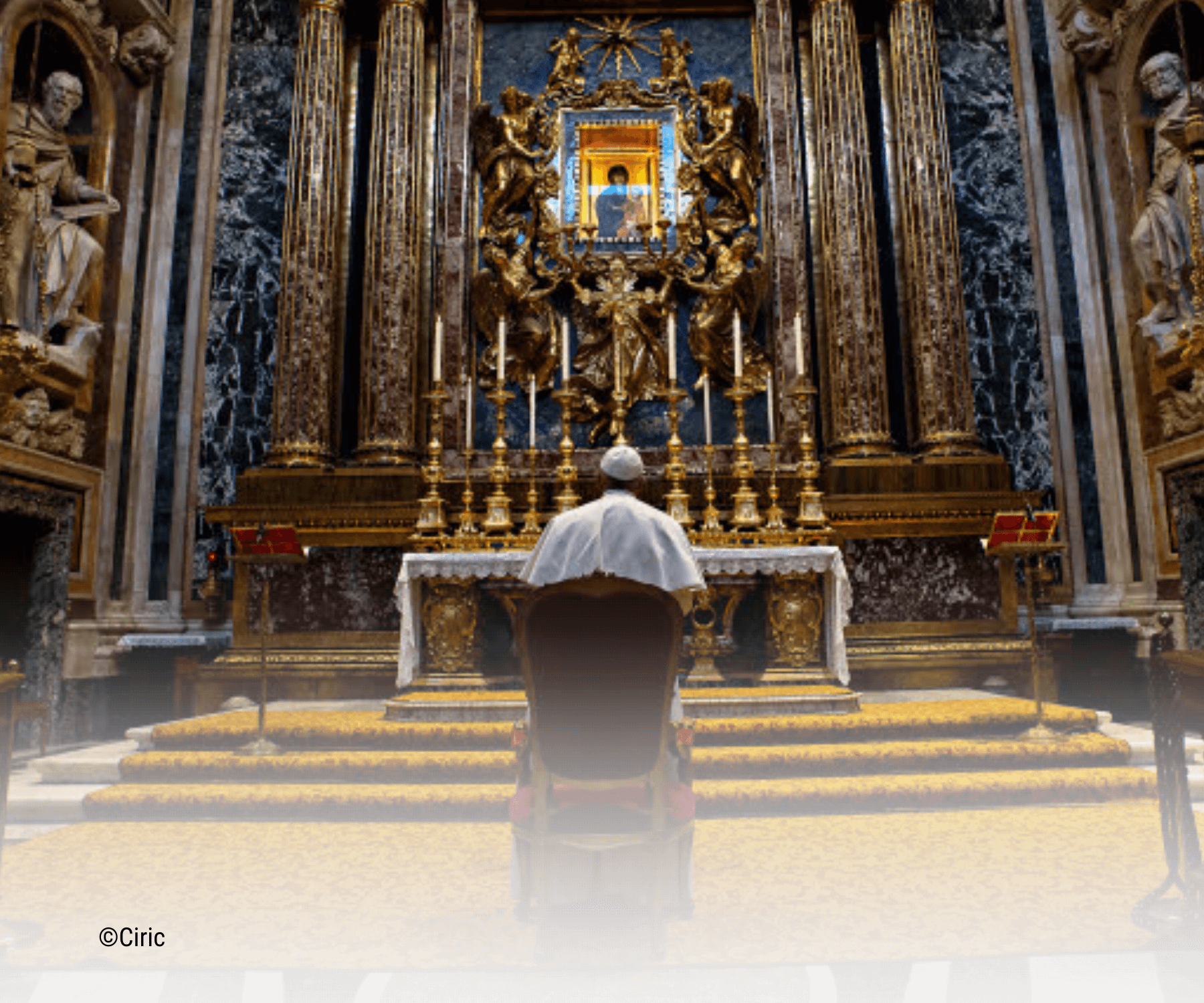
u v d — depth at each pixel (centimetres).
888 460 799
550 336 868
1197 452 764
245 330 888
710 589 612
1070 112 931
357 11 943
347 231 899
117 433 860
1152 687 314
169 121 934
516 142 892
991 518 776
